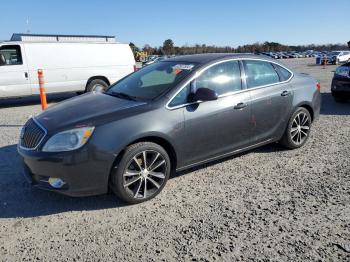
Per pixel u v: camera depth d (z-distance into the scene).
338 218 3.66
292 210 3.85
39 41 11.87
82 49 12.66
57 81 12.20
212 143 4.66
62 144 3.75
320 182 4.57
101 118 3.94
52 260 3.10
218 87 4.76
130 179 4.02
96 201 4.18
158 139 4.20
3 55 11.28
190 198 4.21
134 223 3.68
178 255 3.11
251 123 5.07
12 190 4.52
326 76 20.61
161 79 4.73
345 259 3.00
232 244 3.25
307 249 3.14
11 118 9.34
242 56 5.20
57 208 4.04
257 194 4.27
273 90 5.36
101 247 3.27
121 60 13.54
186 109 4.36
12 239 3.45
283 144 5.81
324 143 6.25
